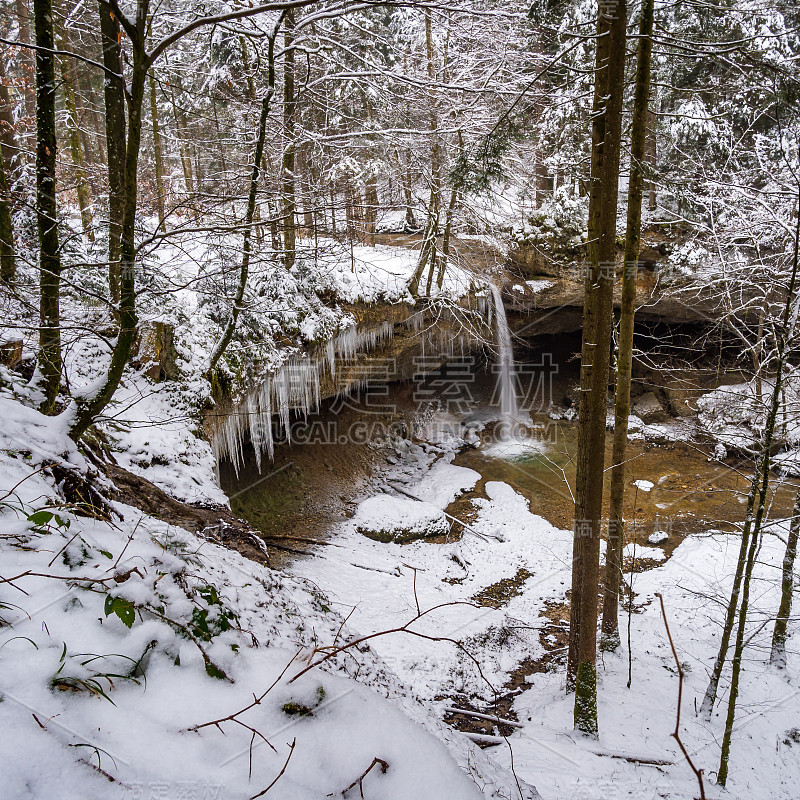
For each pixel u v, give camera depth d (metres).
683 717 6.68
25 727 1.36
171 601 2.02
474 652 8.18
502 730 6.57
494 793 2.43
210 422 9.18
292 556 10.07
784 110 6.81
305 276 11.48
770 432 5.34
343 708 1.83
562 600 10.06
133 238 3.47
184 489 7.27
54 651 1.62
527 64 9.16
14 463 2.62
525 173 13.68
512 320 16.81
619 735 6.25
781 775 5.87
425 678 7.34
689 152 10.20
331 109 9.46
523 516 12.93
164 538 3.07
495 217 14.50
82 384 7.68
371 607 8.77
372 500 12.39
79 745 1.38
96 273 6.46
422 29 14.37
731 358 16.64
